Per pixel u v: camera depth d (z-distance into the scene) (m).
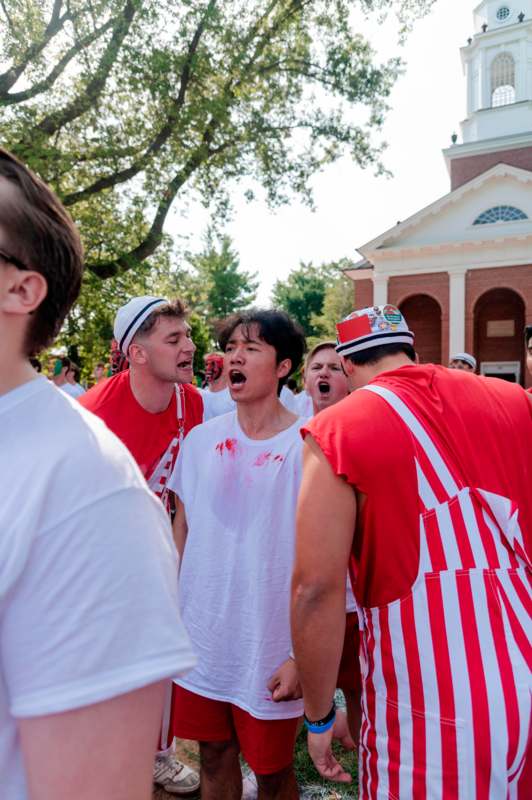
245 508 1.92
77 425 0.71
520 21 30.70
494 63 31.88
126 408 2.47
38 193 0.73
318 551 1.30
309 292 57.06
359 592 1.37
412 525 1.27
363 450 1.28
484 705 1.16
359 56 15.96
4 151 0.72
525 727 1.16
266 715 1.82
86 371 15.76
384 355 1.60
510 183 25.39
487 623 1.22
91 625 0.62
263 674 1.83
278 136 15.75
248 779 2.49
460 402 1.39
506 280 25.12
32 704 0.61
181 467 2.15
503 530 1.30
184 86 14.05
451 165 31.53
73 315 14.82
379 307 1.64
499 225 25.31
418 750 1.21
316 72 16.09
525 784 1.19
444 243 25.45
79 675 0.61
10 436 0.68
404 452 1.29
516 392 1.48
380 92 16.23
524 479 1.35
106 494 0.67
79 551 0.63
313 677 1.37
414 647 1.23
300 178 16.44
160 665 0.65
